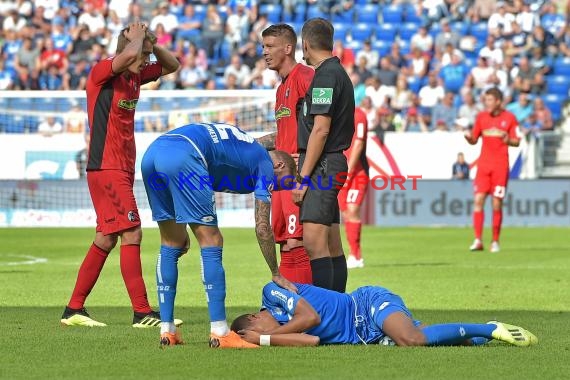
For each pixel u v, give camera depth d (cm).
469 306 3797
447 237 7488
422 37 10619
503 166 6359
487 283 4594
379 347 2658
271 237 2695
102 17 10950
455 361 2461
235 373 2317
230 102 8131
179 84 9719
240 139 2734
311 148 3059
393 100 9644
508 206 8600
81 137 8056
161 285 2731
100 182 3231
